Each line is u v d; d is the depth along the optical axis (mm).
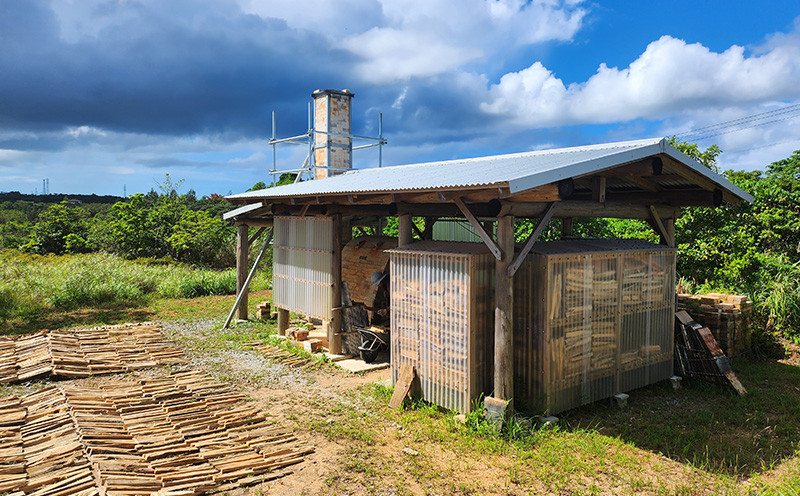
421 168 10742
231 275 18812
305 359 9523
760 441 6105
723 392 7793
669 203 8383
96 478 4789
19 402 6844
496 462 5453
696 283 12445
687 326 8242
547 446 5789
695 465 5492
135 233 28141
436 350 6891
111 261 19953
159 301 16141
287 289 11180
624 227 13664
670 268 8203
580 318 6883
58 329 11750
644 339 7812
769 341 9961
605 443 5969
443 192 6262
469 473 5227
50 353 8969
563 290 6656
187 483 4836
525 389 6738
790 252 12805
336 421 6559
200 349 10250
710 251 11844
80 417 6156
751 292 11156
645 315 7816
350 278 10148
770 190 13125
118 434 5746
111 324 12562
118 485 4594
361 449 5754
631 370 7625
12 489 4504
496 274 6316
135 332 11336
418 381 7180
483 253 6582
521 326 6762
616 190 9289
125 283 16953
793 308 10406
